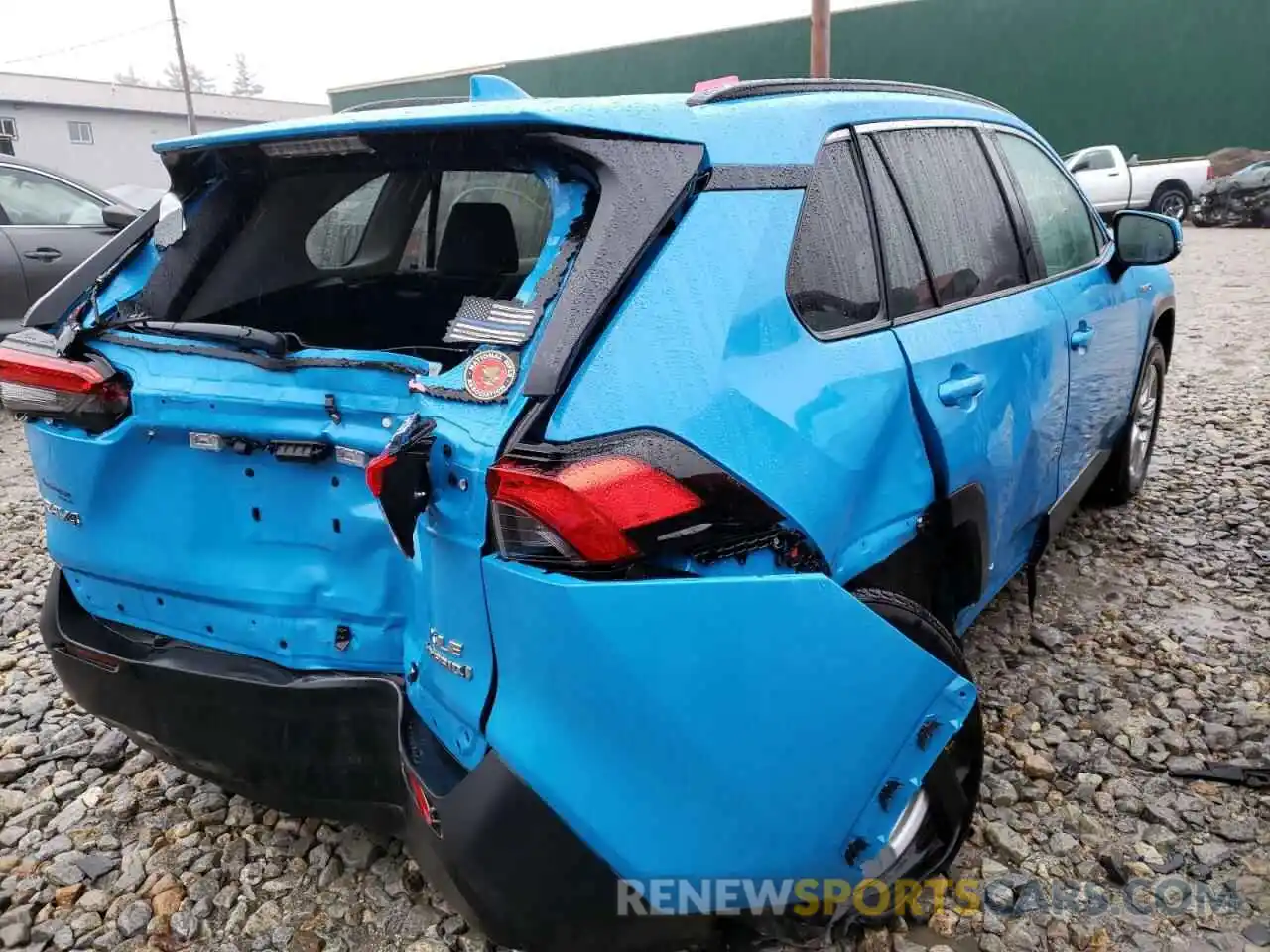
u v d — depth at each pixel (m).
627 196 1.74
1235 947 2.14
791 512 1.78
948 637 2.12
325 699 1.96
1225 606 3.68
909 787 1.91
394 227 3.07
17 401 2.22
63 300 2.31
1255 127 22.69
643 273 1.73
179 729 2.12
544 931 1.66
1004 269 2.90
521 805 1.60
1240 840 2.46
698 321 1.75
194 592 2.12
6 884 2.44
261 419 1.93
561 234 1.79
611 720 1.58
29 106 36.56
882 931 2.18
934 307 2.46
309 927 2.27
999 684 3.21
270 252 2.66
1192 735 2.89
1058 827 2.54
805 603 1.69
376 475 1.62
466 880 1.65
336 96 31.81
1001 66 24.94
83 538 2.26
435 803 1.69
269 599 2.04
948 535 2.41
